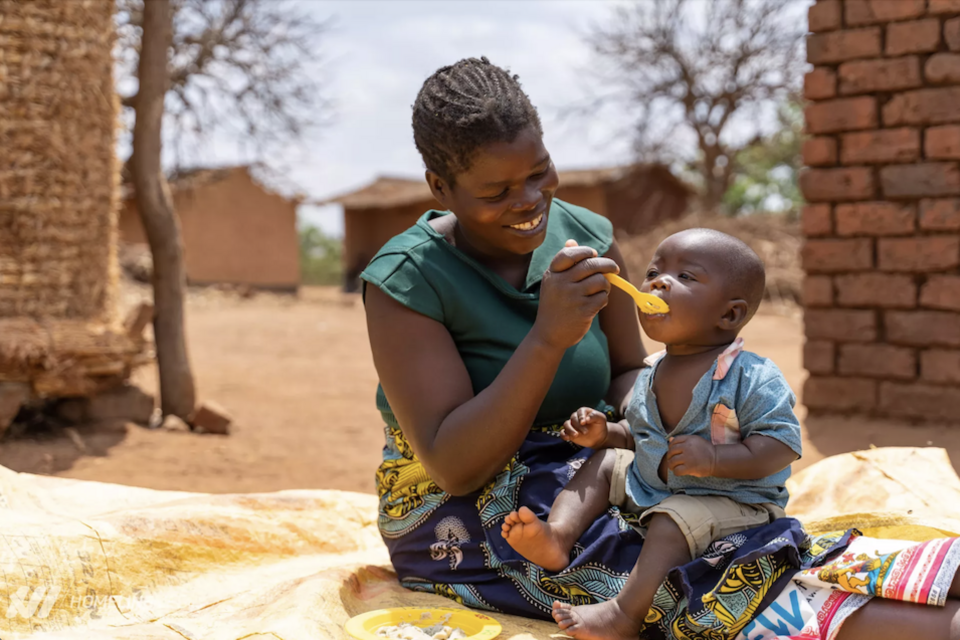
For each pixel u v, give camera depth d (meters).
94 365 6.67
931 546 1.93
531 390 2.20
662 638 2.17
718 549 2.10
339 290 37.03
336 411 9.05
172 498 3.06
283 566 2.81
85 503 3.01
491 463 2.28
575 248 2.19
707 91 28.53
